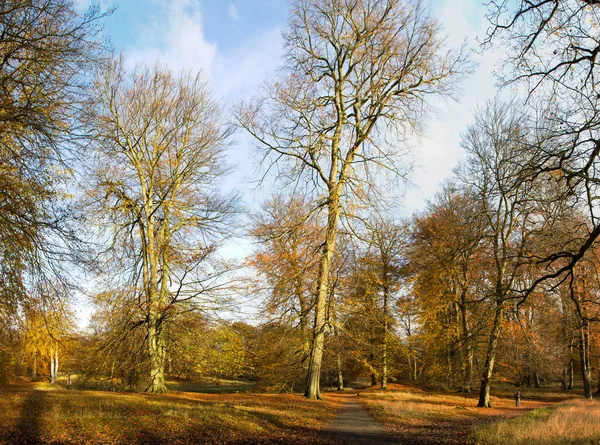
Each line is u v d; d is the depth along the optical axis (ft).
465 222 74.23
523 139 30.37
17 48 32.60
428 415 57.93
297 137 69.26
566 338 86.17
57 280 38.17
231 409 48.32
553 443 30.86
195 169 72.18
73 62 34.19
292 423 45.37
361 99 70.13
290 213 82.99
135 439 33.91
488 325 73.41
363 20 66.95
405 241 108.99
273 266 78.48
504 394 110.42
